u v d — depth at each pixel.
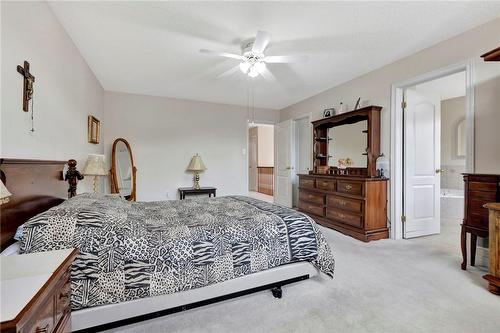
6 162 1.29
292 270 1.90
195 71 3.57
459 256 2.68
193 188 4.95
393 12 2.21
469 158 2.52
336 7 2.12
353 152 4.03
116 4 2.07
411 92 3.39
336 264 2.47
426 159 3.52
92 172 2.62
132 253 1.40
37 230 1.26
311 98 4.95
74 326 1.29
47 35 2.01
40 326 0.73
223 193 5.46
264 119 5.95
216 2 2.05
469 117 2.52
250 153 9.52
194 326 1.55
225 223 1.80
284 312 1.69
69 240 1.28
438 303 1.78
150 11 2.17
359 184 3.33
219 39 2.65
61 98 2.31
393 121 3.32
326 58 3.17
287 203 5.63
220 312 1.70
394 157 3.32
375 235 3.27
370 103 3.63
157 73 3.65
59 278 0.88
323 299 1.85
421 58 2.96
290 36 2.60
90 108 3.43
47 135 1.99
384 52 3.01
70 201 1.68
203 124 5.28
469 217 2.29
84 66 3.11
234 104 5.55
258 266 1.75
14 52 1.52
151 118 4.83
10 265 0.91
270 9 2.15
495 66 2.35
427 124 3.53
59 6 2.07
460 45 2.59
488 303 1.77
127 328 1.52
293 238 1.90
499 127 2.32
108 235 1.38
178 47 2.83
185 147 5.12
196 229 1.67
